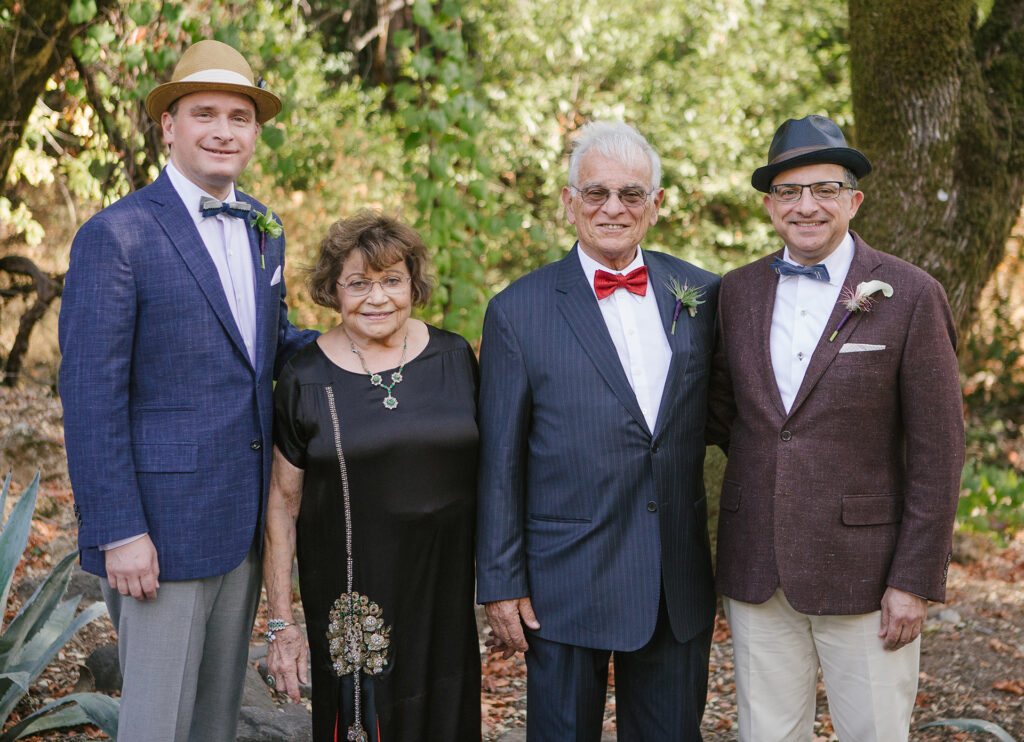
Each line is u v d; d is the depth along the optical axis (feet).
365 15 38.86
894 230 14.92
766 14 38.29
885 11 14.61
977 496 23.44
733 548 8.43
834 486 8.00
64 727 9.78
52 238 31.60
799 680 8.50
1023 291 32.48
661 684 8.43
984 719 11.82
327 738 8.41
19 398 23.75
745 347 8.41
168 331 8.02
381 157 33.73
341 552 8.25
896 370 7.98
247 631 8.69
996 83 14.98
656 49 37.70
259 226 8.63
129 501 7.79
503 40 36.45
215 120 8.27
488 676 13.60
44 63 19.95
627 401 8.20
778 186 8.21
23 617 9.82
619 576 8.20
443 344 8.75
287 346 9.40
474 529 8.68
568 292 8.50
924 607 7.91
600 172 8.21
